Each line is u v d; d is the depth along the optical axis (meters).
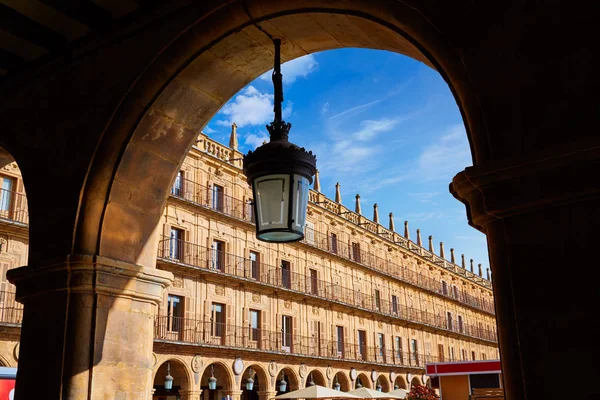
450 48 3.01
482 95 2.85
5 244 22.42
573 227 2.51
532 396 2.46
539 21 2.78
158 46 4.24
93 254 4.29
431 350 51.75
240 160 34.25
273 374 32.91
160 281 4.66
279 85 4.14
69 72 4.72
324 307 38.88
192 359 28.14
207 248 30.70
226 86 4.62
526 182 2.62
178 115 4.57
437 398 32.12
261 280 33.84
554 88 2.66
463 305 60.50
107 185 4.38
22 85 4.99
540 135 2.64
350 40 4.08
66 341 4.10
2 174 23.02
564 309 2.46
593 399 2.33
